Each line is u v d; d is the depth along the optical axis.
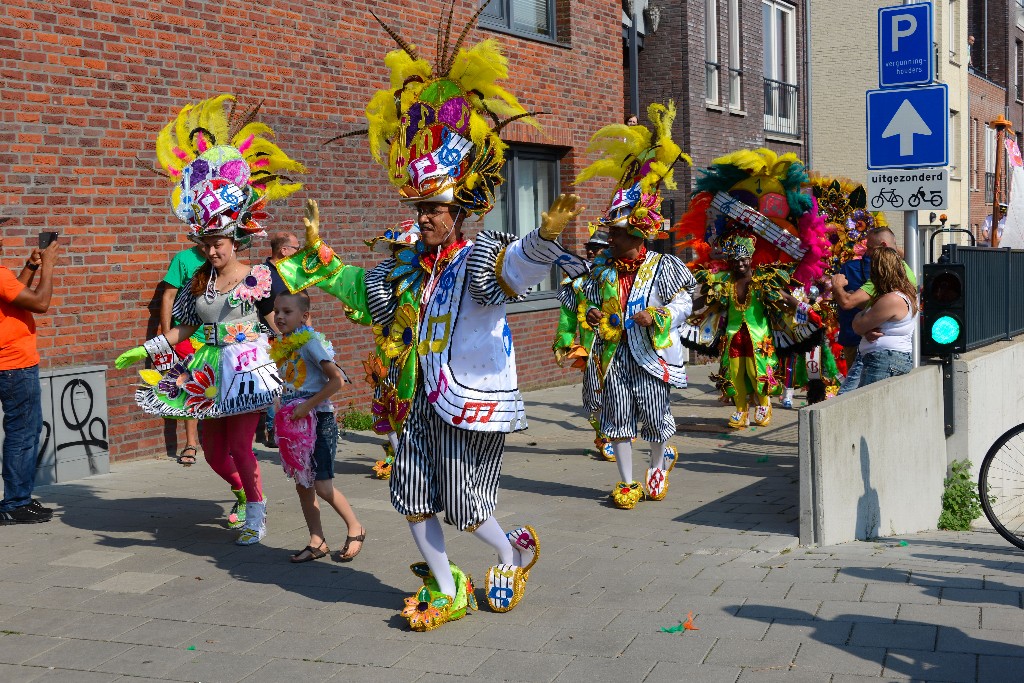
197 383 6.42
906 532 7.63
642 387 7.52
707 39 19.69
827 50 27.78
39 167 8.38
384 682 4.37
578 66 14.91
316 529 6.19
